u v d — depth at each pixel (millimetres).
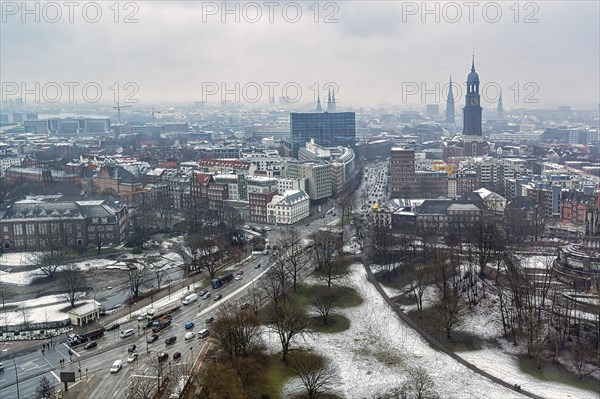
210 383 197750
